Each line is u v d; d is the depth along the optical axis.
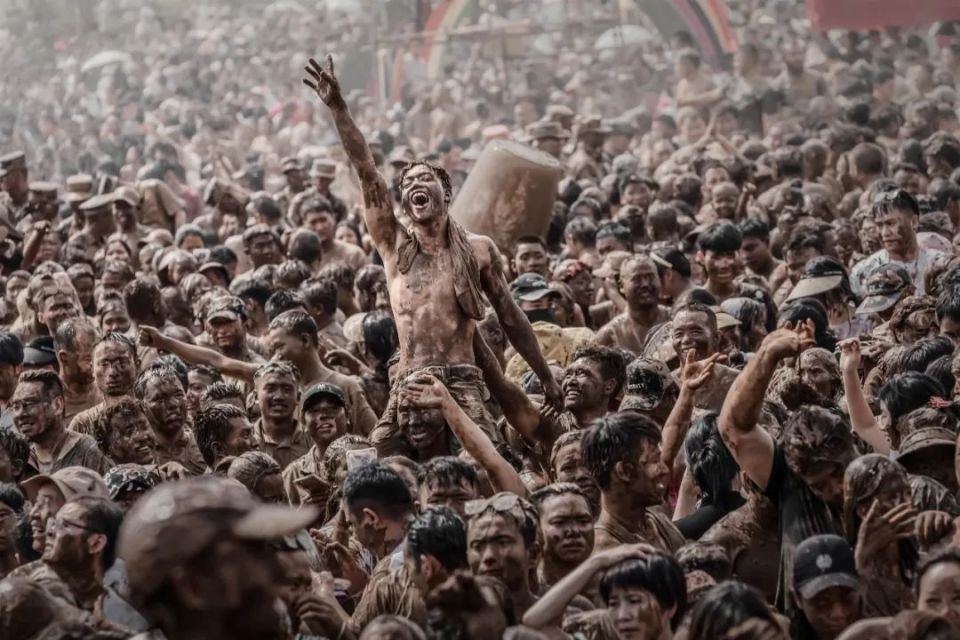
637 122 31.42
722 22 33.72
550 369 10.84
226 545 4.84
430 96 34.03
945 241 14.51
